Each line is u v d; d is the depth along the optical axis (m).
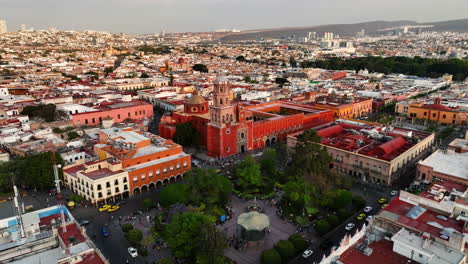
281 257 91.50
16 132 179.12
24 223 82.94
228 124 168.75
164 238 99.31
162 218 110.56
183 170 146.50
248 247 99.38
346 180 130.62
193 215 93.75
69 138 181.50
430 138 171.50
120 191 127.56
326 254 95.75
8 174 128.00
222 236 87.75
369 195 131.00
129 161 133.00
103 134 167.38
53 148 158.62
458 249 67.44
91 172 128.38
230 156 172.88
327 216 113.81
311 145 128.12
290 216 115.94
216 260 84.44
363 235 78.19
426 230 74.94
